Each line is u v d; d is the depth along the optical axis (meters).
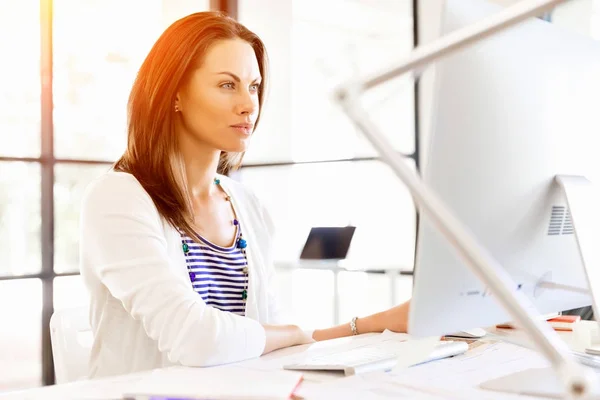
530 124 0.95
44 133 4.07
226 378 0.97
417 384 0.93
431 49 0.64
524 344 1.17
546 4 0.62
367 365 1.02
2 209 3.96
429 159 0.85
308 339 1.33
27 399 0.87
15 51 4.07
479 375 1.00
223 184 1.67
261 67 1.60
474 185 0.89
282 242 4.86
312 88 4.73
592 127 1.05
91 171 4.24
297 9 4.78
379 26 4.37
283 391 0.86
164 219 1.42
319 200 4.71
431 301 0.89
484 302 0.95
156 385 0.92
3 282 3.93
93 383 0.97
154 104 1.43
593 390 0.54
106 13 4.43
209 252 1.50
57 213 4.09
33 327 3.99
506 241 0.95
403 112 4.07
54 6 4.12
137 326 1.36
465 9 0.89
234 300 1.53
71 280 4.12
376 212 4.50
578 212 0.98
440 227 0.60
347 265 4.43
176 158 1.45
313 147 4.72
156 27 4.71
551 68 0.98
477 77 0.87
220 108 1.43
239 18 4.95
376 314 1.46
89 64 4.34
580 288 1.09
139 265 1.28
